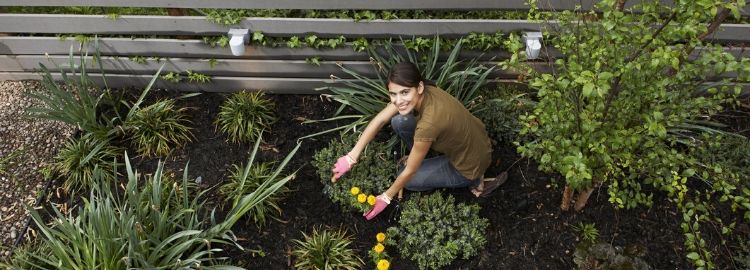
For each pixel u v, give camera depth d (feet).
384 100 12.03
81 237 9.59
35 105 13.06
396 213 11.11
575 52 8.36
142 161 12.06
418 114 9.27
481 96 11.91
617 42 7.45
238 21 11.31
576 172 7.49
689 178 11.21
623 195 8.96
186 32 11.66
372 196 10.40
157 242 9.48
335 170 10.82
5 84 13.46
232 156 12.17
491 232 10.80
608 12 7.34
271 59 12.36
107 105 12.92
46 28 11.68
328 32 11.51
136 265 9.24
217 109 12.97
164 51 12.16
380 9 10.96
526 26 11.13
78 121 11.60
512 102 11.85
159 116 12.33
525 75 11.25
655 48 7.32
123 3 10.96
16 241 10.96
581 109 8.14
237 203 10.37
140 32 11.75
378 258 10.26
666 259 10.32
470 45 11.59
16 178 11.89
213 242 10.69
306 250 10.50
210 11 11.66
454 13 11.74
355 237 10.89
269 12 11.67
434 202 10.67
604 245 10.17
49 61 12.73
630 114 8.18
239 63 12.40
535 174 11.53
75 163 11.66
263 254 10.66
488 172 11.64
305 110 12.95
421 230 10.37
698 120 11.39
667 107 8.18
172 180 11.50
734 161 10.77
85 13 12.12
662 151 8.32
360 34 11.55
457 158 9.93
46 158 12.19
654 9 7.34
